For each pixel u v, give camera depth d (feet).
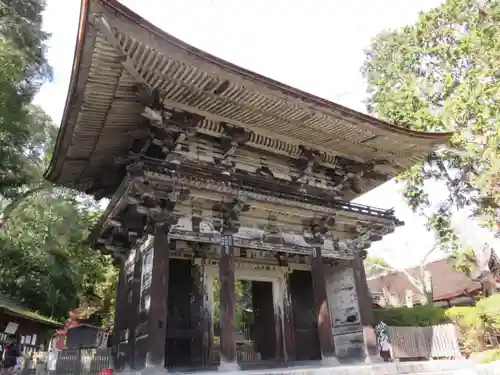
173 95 40.70
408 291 135.54
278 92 41.63
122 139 46.14
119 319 49.52
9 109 74.08
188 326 47.93
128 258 51.85
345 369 41.98
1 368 61.98
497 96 69.26
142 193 37.55
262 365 46.16
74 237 96.43
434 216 91.97
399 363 47.47
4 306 66.44
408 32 90.68
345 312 55.57
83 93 35.58
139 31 31.12
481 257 102.01
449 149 80.48
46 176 53.42
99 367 48.98
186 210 41.96
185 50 34.30
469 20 81.25
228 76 38.22
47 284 93.97
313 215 49.88
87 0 27.04
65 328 104.22
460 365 51.31
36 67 86.99
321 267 49.62
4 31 75.87
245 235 45.60
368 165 60.03
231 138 46.73
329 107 45.80
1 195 87.20
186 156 44.32
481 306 68.54
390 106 88.53
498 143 66.13
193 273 50.85
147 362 34.19
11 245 87.81
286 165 54.65
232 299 40.47
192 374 34.17
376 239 57.00
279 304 55.57
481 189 68.74
